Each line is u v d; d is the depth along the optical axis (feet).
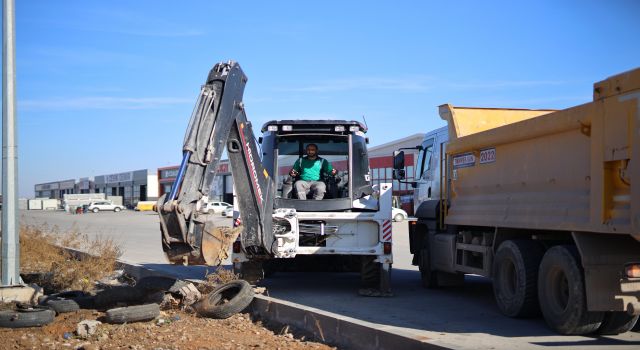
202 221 24.41
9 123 31.19
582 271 22.22
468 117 35.35
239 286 28.66
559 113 23.26
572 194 22.79
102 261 39.42
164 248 24.68
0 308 28.12
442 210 35.60
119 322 25.48
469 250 31.91
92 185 434.71
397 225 124.57
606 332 23.30
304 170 35.78
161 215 24.23
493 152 29.40
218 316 27.27
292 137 35.99
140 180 334.24
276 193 34.68
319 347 22.22
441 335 23.81
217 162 25.95
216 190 185.68
